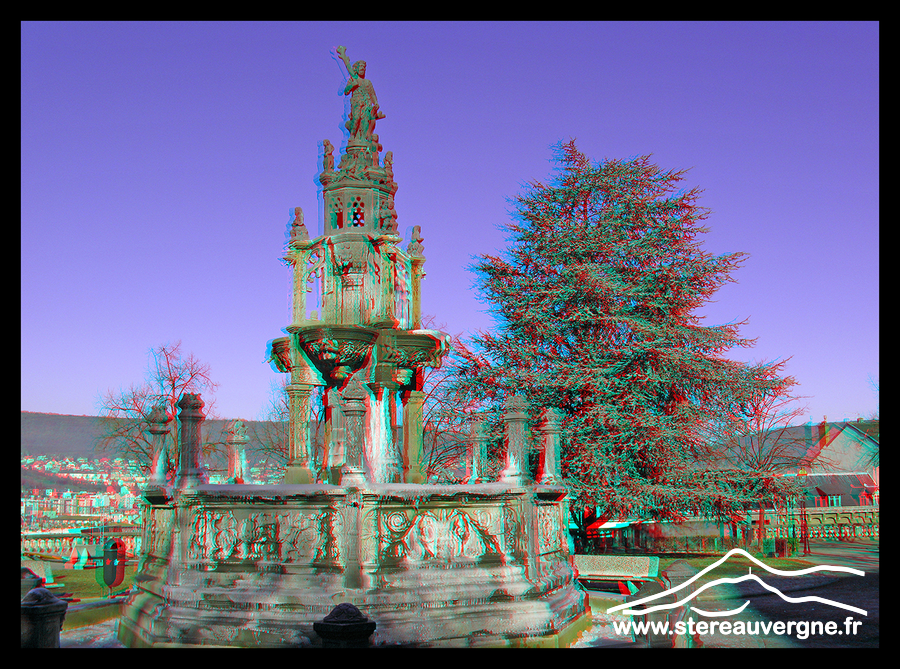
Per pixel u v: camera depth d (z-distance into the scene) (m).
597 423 24.81
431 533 9.69
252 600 9.12
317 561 9.25
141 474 39.06
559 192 29.47
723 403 26.78
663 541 27.94
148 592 10.16
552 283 27.67
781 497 25.44
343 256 11.95
